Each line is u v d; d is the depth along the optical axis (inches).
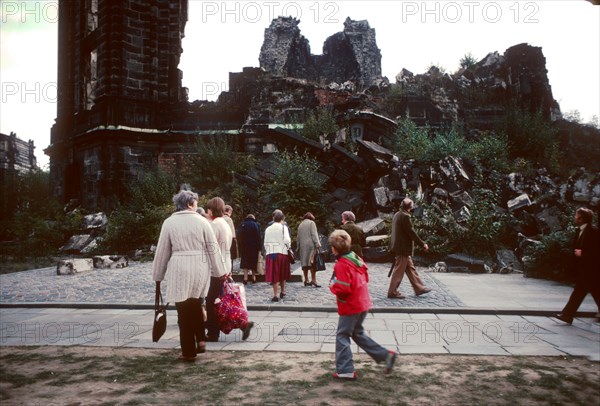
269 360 196.5
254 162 824.3
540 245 469.4
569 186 634.8
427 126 869.2
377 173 684.7
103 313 313.7
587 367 184.1
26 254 715.4
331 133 861.8
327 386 162.1
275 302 334.0
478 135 910.4
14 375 175.2
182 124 964.0
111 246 682.8
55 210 837.2
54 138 1124.5
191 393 155.6
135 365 189.2
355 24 1710.1
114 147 896.3
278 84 1042.7
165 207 709.9
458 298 345.7
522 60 1056.8
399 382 165.9
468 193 657.0
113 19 921.5
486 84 1035.9
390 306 315.0
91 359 198.5
